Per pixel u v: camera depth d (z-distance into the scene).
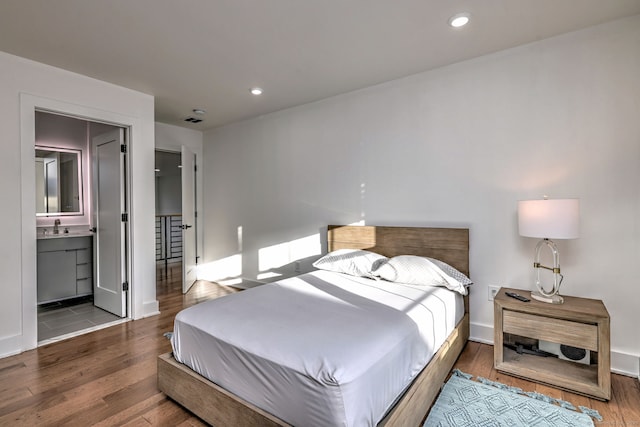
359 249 3.28
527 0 1.92
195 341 1.79
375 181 3.25
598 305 2.04
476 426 1.65
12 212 2.54
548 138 2.40
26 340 2.58
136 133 3.33
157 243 6.41
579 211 2.16
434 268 2.55
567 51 2.32
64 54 2.54
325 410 1.22
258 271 4.33
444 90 2.83
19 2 1.88
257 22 2.13
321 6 1.96
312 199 3.75
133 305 3.33
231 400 1.54
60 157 4.11
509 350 2.44
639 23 2.10
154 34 2.26
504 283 2.59
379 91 3.20
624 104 2.15
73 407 1.85
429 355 1.85
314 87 3.28
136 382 2.11
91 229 3.90
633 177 2.13
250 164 4.39
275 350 1.44
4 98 2.50
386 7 1.98
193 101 3.66
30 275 2.61
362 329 1.61
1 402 1.89
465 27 2.21
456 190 2.79
